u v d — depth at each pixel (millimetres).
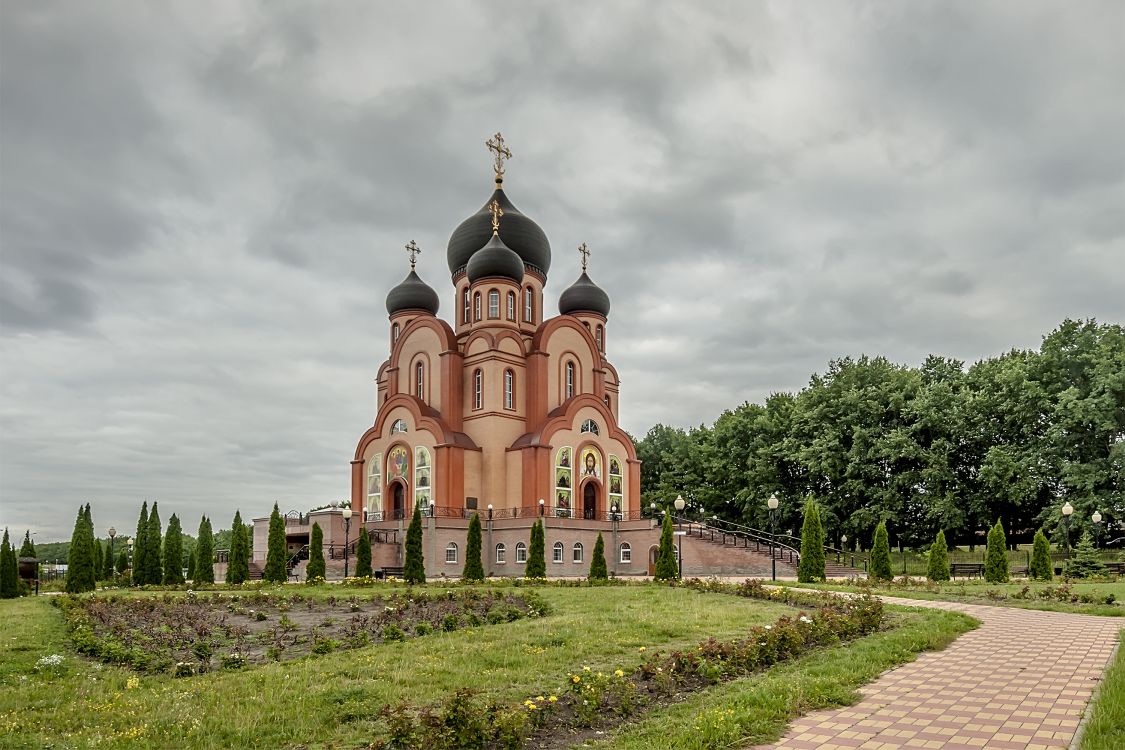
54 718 11070
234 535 42969
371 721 10750
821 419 59656
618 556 52000
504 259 57594
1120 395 46438
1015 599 25859
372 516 57219
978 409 52594
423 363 59406
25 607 27984
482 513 54031
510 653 15203
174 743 9766
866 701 11383
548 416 56469
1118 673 12297
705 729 9617
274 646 17375
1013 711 10789
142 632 19656
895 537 58812
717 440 70250
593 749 9398
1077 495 47438
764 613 20891
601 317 65688
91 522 39062
